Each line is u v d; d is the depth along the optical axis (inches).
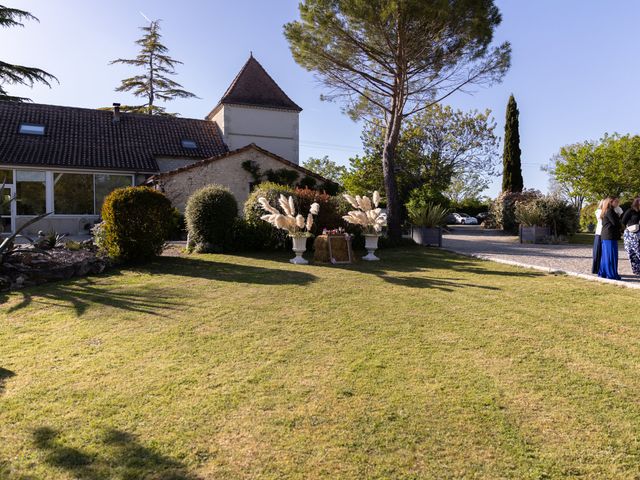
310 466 99.3
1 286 280.5
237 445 107.7
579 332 188.9
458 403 126.5
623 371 147.0
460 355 164.1
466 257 463.2
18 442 110.0
